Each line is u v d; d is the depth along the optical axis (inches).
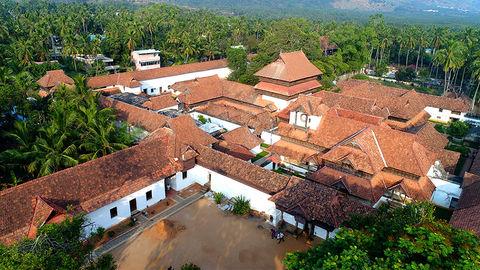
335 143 2119.8
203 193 1985.7
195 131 2209.6
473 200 1628.9
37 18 6294.3
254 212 1824.6
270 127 2802.7
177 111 3078.2
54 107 2247.8
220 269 1434.5
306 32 4608.8
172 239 1608.0
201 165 2014.0
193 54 5211.6
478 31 6102.4
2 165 1739.7
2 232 1349.7
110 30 5536.4
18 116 2503.7
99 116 2091.5
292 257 791.1
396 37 5964.6
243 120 2859.3
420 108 2881.4
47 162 1740.9
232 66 4291.3
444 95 4138.8
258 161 2427.4
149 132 2481.5
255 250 1549.0
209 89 3363.7
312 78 3383.4
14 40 4830.2
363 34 5565.9
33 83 2859.3
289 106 2628.0
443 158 2233.0
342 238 808.3
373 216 1216.8
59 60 4916.3
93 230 1587.1
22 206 1430.9
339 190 1822.1
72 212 1497.3
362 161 1855.3
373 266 657.6
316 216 1536.7
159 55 5236.2
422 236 742.5
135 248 1545.3
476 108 3944.4
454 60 4074.8
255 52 5964.6
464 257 677.3
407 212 1131.3
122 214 1713.8
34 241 879.7
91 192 1612.9
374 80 5182.1
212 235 1641.2
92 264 996.6
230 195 1931.6
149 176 1817.2
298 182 1707.7
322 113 2230.6
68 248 914.7
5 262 781.9
